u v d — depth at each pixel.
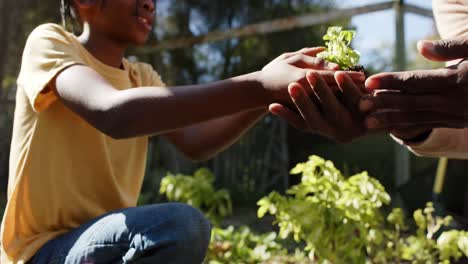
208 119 1.56
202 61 9.00
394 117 1.45
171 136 2.28
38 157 1.92
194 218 1.79
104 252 1.75
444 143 1.84
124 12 2.06
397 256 3.30
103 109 1.60
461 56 1.51
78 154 1.96
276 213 3.07
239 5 8.58
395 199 7.45
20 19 7.59
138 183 2.21
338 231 2.86
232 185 8.66
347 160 9.41
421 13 6.83
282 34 8.70
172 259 1.73
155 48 7.88
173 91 1.55
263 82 1.50
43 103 1.87
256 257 3.52
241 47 8.92
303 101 1.42
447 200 4.81
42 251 1.86
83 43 2.12
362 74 1.46
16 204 1.94
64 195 1.93
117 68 2.13
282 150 9.36
